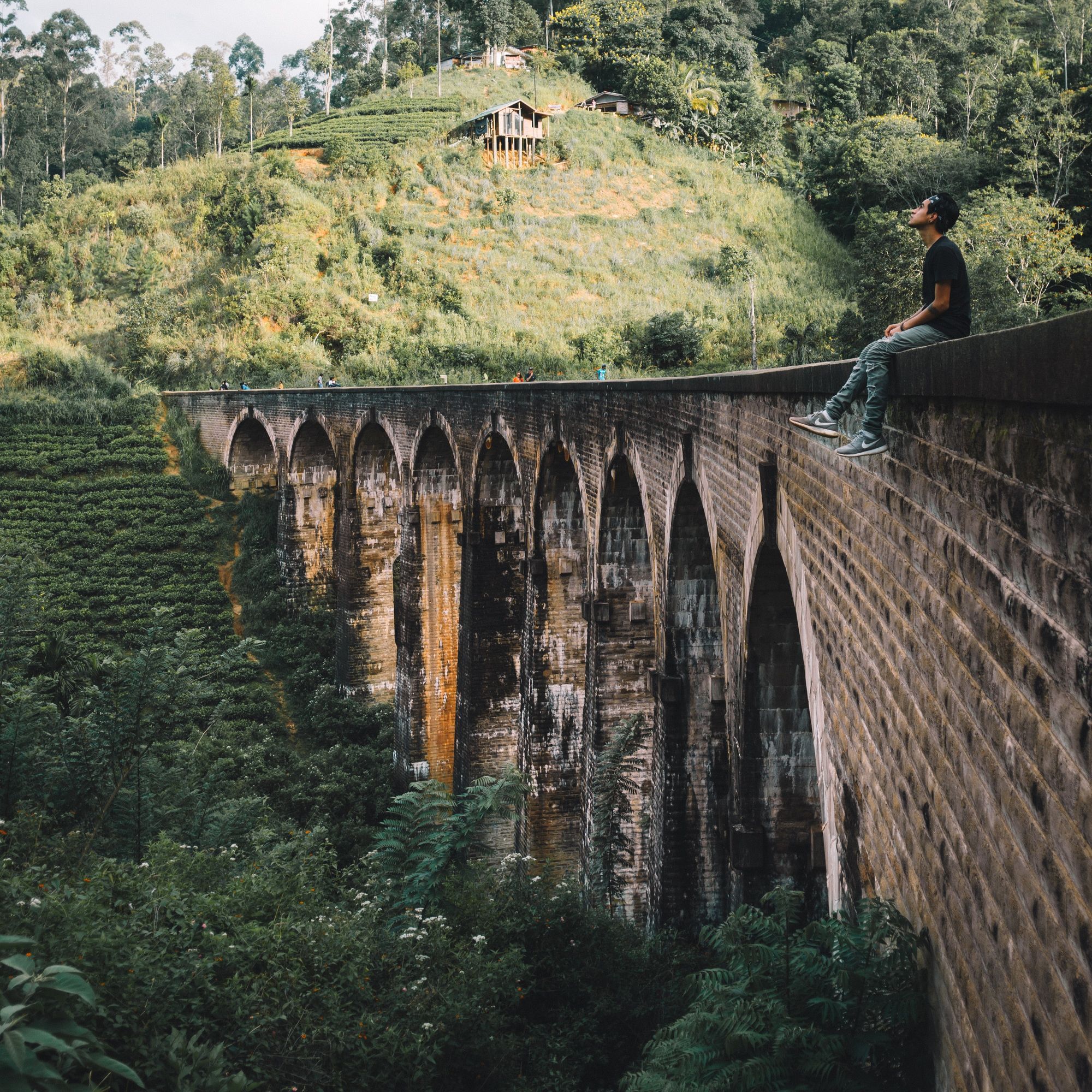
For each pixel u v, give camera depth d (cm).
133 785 1922
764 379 1370
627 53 12531
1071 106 6738
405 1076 1237
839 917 944
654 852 2203
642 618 2461
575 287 8369
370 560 4606
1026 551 541
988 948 605
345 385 6944
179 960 1135
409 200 9612
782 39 13862
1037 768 526
